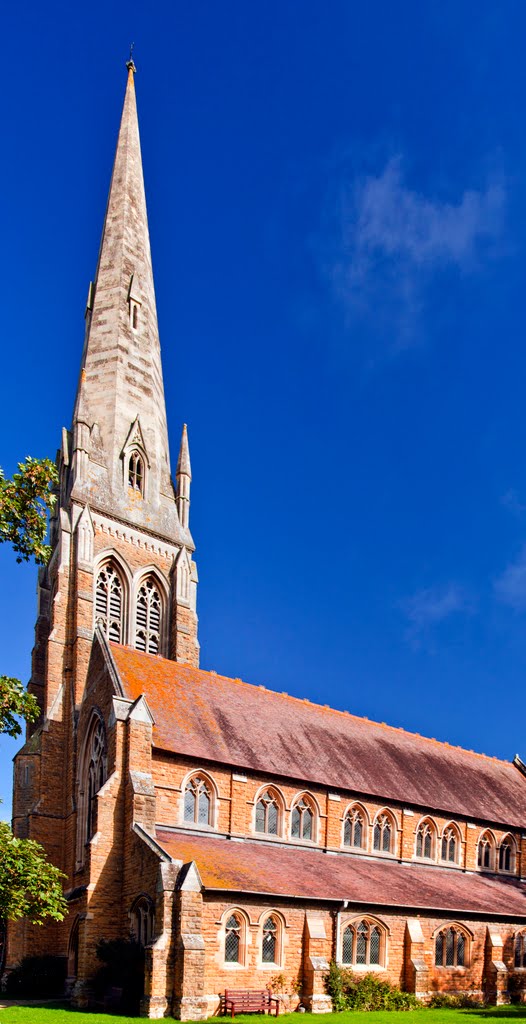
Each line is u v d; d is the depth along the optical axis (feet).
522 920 184.24
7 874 78.38
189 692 177.78
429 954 161.07
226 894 130.41
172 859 128.06
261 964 133.18
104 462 225.76
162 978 118.52
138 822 140.46
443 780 219.20
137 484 232.73
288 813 170.19
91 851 137.69
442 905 165.17
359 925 150.20
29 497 85.97
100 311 248.73
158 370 255.70
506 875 218.79
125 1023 108.06
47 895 79.05
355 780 187.83
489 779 240.94
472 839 211.20
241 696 191.62
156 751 151.64
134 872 135.64
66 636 195.42
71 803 173.68
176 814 151.53
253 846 159.33
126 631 211.61
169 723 161.38
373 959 151.94
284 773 170.60
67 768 180.75
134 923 133.39
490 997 168.86
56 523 217.36
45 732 182.60
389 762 208.33
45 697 196.75
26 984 150.92
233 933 131.44
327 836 176.04
